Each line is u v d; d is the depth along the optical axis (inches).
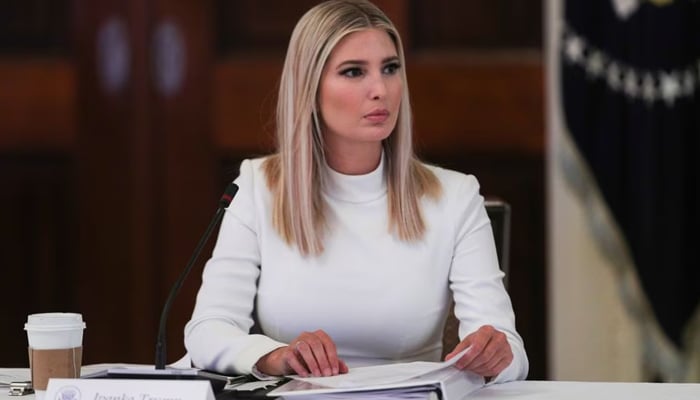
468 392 248.4
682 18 482.3
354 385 229.5
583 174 498.6
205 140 547.5
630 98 489.4
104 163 552.1
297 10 543.5
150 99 549.0
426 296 298.4
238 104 545.3
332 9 291.6
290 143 297.1
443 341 321.7
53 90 553.0
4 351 561.3
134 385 220.8
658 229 488.7
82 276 555.8
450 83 533.6
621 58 490.0
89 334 555.2
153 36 548.1
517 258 534.9
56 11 553.0
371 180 301.1
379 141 301.1
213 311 296.7
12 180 557.9
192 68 547.5
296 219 297.7
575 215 504.1
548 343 531.2
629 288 499.2
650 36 484.7
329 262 297.1
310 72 291.0
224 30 547.5
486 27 534.9
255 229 305.0
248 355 265.3
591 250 503.5
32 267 558.9
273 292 299.4
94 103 551.5
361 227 299.9
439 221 301.6
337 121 289.1
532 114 529.7
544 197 530.6
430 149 535.5
